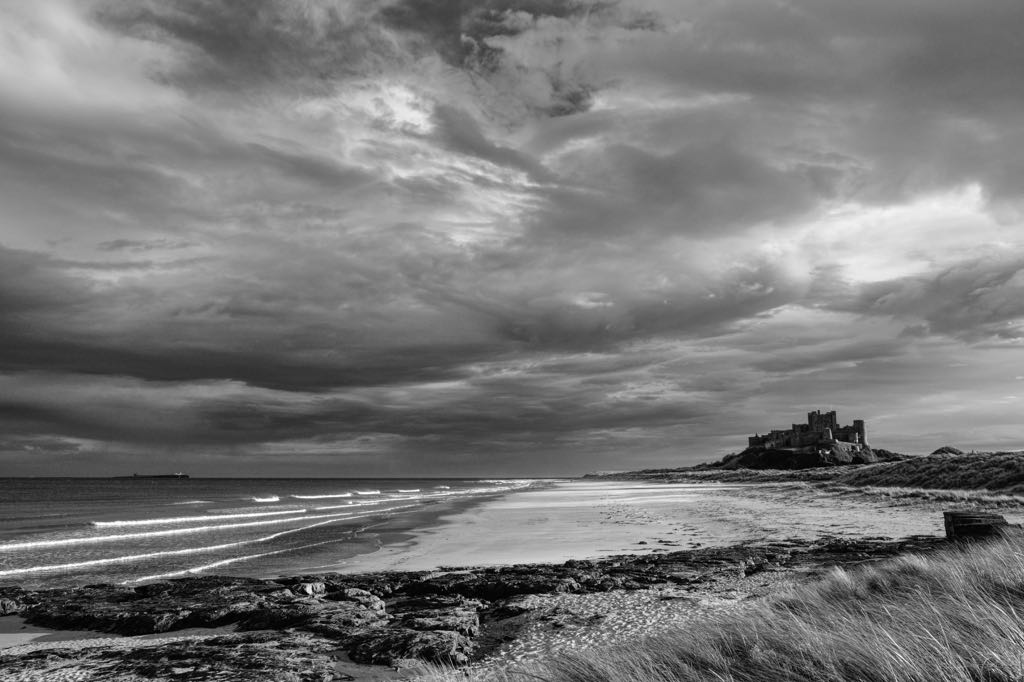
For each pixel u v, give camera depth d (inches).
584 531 1362.0
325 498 3570.4
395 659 414.9
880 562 610.5
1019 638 198.4
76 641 511.8
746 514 1604.3
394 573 765.3
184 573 904.9
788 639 259.0
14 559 1064.2
